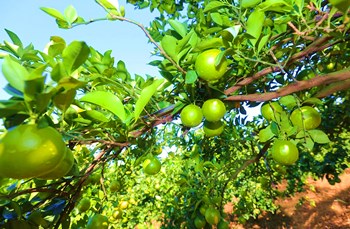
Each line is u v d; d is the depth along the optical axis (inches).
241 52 83.9
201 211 157.8
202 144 190.1
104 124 79.0
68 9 82.2
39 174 49.7
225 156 196.5
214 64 80.4
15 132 48.5
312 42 100.8
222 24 89.5
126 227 366.3
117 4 82.0
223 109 90.7
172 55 83.2
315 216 542.6
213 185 180.4
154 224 470.9
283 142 95.0
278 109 103.4
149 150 111.5
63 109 52.9
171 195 354.3
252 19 80.7
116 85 92.7
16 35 85.1
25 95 47.4
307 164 286.5
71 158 63.4
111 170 237.5
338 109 213.0
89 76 86.5
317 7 81.2
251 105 131.0
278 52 98.7
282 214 580.4
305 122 97.5
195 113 89.7
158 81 73.9
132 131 92.8
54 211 85.5
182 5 173.6
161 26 144.9
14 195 73.2
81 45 50.0
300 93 110.2
